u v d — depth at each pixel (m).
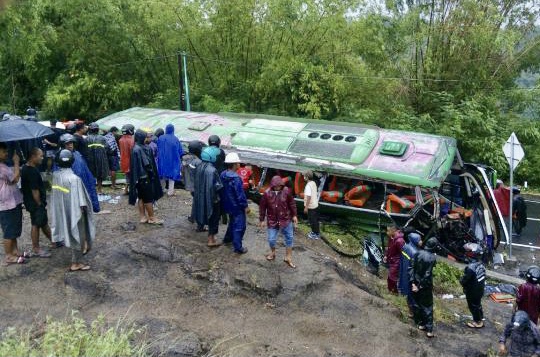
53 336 5.07
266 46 19.25
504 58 19.81
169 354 5.61
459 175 11.72
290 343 6.30
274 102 19.66
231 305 6.98
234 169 7.99
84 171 7.94
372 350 6.38
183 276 7.48
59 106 20.80
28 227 8.99
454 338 7.54
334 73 18.44
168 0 18.78
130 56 21.14
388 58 20.41
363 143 11.02
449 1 19.81
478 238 10.80
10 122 7.23
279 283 7.40
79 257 7.36
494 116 19.61
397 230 9.02
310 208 9.81
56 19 21.36
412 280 7.34
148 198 8.93
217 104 18.86
